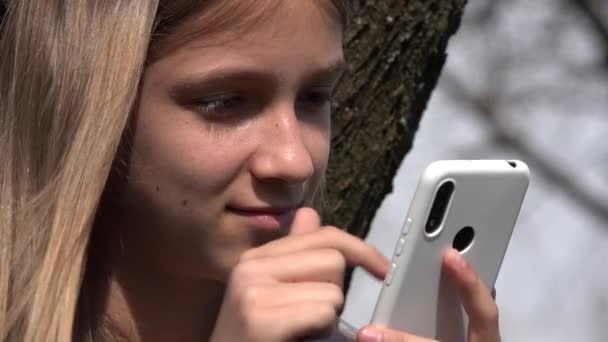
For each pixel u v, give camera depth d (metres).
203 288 2.58
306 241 2.39
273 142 2.42
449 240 2.43
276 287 2.28
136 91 2.42
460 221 2.44
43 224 2.48
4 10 2.64
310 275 2.33
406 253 2.40
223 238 2.44
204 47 2.40
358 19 3.25
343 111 3.23
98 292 2.56
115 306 2.56
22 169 2.53
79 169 2.44
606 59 7.99
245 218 2.43
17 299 2.47
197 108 2.41
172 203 2.44
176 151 2.42
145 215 2.48
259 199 2.42
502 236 2.51
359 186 3.24
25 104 2.54
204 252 2.46
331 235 2.41
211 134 2.41
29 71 2.54
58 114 2.49
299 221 2.46
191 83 2.40
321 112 2.55
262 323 2.24
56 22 2.52
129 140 2.45
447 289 2.44
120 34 2.43
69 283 2.44
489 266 2.51
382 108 3.26
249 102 2.42
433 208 2.42
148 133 2.44
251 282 2.30
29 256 2.48
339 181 3.22
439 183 2.39
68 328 2.42
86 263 2.52
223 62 2.39
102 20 2.46
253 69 2.40
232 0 2.38
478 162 2.45
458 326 2.48
